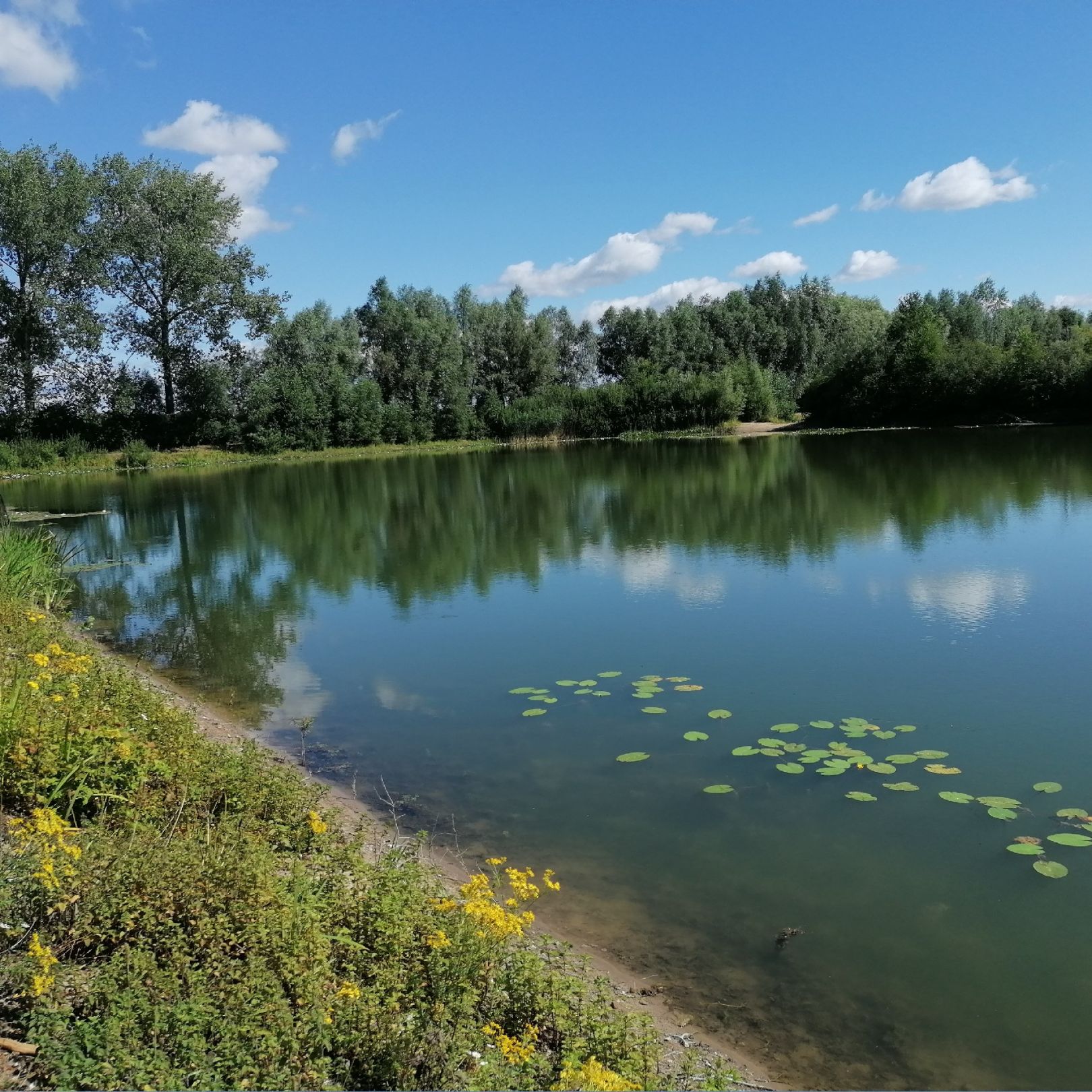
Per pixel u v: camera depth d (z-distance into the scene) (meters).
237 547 21.53
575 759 8.25
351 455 55.81
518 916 4.68
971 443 40.41
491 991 4.39
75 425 51.81
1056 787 7.08
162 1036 3.61
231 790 6.39
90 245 47.38
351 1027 3.83
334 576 17.64
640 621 12.89
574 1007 4.38
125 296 51.06
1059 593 12.96
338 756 8.55
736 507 23.69
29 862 4.67
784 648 11.19
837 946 5.36
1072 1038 4.56
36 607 13.12
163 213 49.97
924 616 12.21
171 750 6.78
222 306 52.47
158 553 20.94
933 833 6.59
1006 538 17.17
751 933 5.51
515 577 16.62
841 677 10.03
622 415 64.19
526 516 24.30
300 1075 3.52
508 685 10.47
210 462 51.78
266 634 13.41
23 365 48.56
